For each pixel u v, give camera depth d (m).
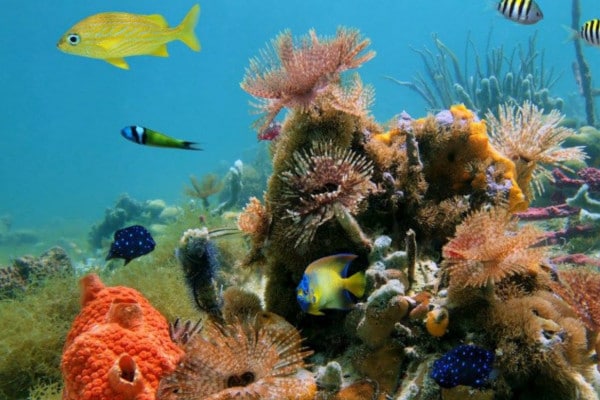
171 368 2.12
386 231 3.28
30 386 4.06
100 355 2.01
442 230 3.25
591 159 9.94
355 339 2.67
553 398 2.28
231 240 5.27
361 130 3.30
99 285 2.70
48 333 4.29
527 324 2.28
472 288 2.40
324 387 2.27
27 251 21.97
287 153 3.02
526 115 3.95
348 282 2.47
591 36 6.03
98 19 3.29
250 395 1.94
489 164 3.48
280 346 2.31
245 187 17.28
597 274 2.58
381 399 2.30
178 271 5.28
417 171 3.22
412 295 2.78
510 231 2.77
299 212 2.77
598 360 2.46
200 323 2.98
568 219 7.15
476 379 2.16
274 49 2.97
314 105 2.95
